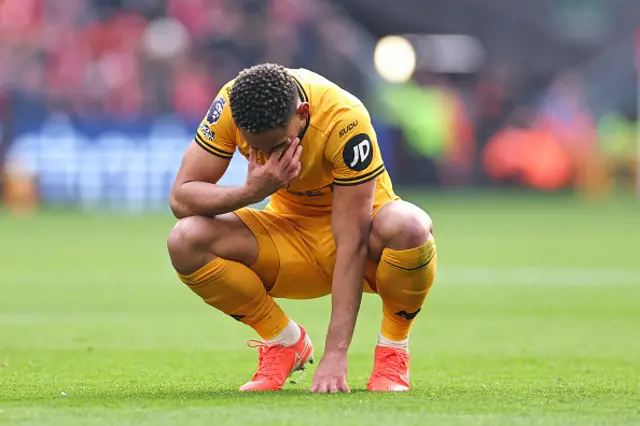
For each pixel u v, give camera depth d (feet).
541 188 337.31
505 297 110.73
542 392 50.49
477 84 344.49
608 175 347.15
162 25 301.84
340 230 49.88
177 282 124.77
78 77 289.53
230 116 49.11
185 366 64.08
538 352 71.77
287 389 52.60
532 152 335.26
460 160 329.72
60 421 40.01
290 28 310.24
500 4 361.51
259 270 52.26
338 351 49.80
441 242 184.34
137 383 55.31
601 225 225.15
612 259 155.43
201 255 50.44
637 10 364.58
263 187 47.88
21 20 294.87
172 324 88.99
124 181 257.55
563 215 257.34
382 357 52.16
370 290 53.88
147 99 286.66
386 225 49.01
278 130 45.88
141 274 133.49
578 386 53.62
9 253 161.07
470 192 331.77
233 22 306.35
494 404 45.21
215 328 86.33
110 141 257.14
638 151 344.28
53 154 257.75
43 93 265.54
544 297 110.73
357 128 49.01
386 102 317.22
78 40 295.89
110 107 280.72
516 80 348.79
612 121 354.13
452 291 116.37
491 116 335.47
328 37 318.45
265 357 53.06
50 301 106.11
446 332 84.07
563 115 339.16
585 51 363.76
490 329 86.02
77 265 144.36
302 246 52.21
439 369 62.85
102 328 85.97
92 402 45.44
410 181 325.21
